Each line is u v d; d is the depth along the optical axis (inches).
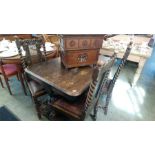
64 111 51.4
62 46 55.2
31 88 62.9
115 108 76.8
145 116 72.1
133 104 80.4
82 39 51.8
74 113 50.2
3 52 72.9
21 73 77.3
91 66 59.9
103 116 70.8
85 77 51.4
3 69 73.8
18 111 72.0
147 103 81.7
